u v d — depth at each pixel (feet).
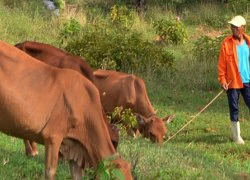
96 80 39.63
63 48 63.41
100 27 62.95
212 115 47.09
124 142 34.47
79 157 23.89
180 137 41.14
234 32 39.27
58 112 23.09
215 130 43.06
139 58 57.36
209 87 55.98
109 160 22.79
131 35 59.52
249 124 45.14
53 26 72.08
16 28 69.15
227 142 40.16
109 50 56.54
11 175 25.50
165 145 36.47
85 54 56.85
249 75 39.58
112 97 39.06
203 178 29.27
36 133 23.11
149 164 29.27
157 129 36.83
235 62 39.19
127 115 31.30
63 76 23.40
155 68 57.57
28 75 23.04
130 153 29.04
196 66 59.93
